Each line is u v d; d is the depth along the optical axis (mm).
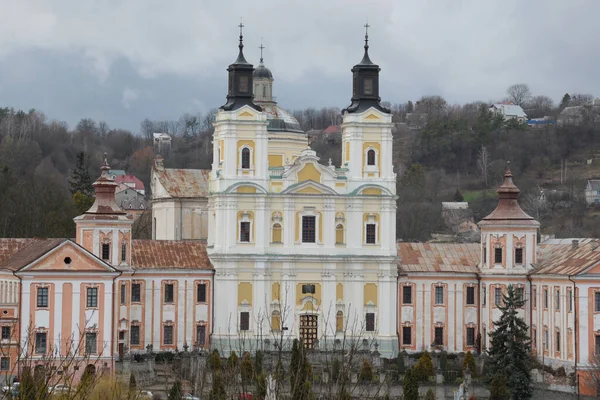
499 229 198000
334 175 199375
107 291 177125
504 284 197375
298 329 197875
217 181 197875
